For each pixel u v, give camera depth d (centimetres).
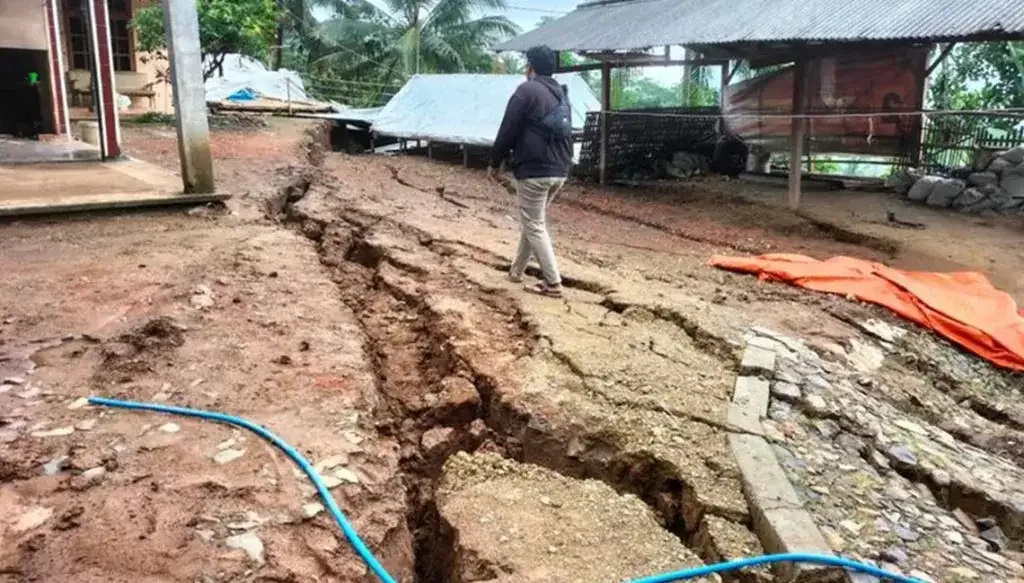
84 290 545
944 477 408
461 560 311
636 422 412
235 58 2658
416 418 436
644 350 515
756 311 660
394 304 596
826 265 801
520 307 576
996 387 611
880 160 1540
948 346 666
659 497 376
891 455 423
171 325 478
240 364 438
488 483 364
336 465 340
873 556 318
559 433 407
